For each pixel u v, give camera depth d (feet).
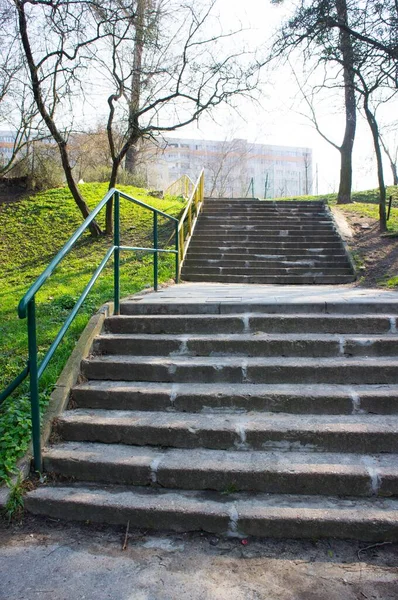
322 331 13.74
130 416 10.93
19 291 26.61
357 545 7.84
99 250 36.63
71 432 10.59
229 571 7.28
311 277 30.37
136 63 40.96
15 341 15.87
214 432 10.04
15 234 41.50
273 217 41.52
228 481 9.06
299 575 7.16
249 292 20.39
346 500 8.67
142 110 40.11
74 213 45.91
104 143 68.33
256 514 8.15
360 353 12.65
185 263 33.14
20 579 7.14
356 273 30.04
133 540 8.14
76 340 14.64
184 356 13.03
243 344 12.88
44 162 54.80
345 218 42.98
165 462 9.42
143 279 27.30
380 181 38.04
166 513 8.37
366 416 10.61
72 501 8.75
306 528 8.00
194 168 148.56
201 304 15.06
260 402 10.93
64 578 7.16
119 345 13.33
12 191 52.95
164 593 6.79
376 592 6.77
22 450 9.91
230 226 39.34
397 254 31.99
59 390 11.51
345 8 34.17
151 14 37.45
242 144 128.36
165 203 50.72
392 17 32.76
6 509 8.77
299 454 9.71
